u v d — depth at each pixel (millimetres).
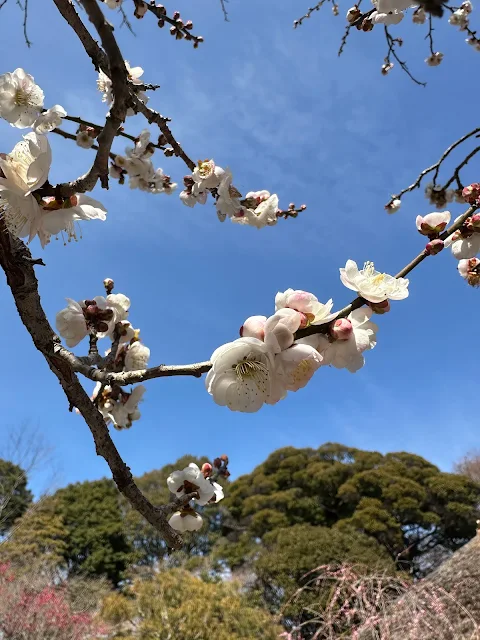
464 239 1372
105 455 1200
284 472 14828
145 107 1591
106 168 942
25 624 6852
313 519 13047
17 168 995
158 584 7414
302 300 946
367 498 12484
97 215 1076
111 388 1612
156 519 1222
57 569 11719
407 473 13594
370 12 2402
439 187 2027
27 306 1172
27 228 1007
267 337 873
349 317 1041
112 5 1979
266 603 8492
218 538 14414
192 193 2076
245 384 896
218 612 7035
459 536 12719
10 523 13250
